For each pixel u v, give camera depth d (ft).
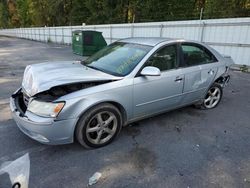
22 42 92.63
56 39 89.40
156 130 11.78
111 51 12.76
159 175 8.29
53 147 9.92
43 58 40.06
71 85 9.33
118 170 8.51
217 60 14.60
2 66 30.71
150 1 76.69
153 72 10.18
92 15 102.73
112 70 10.93
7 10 205.36
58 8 130.41
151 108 11.46
